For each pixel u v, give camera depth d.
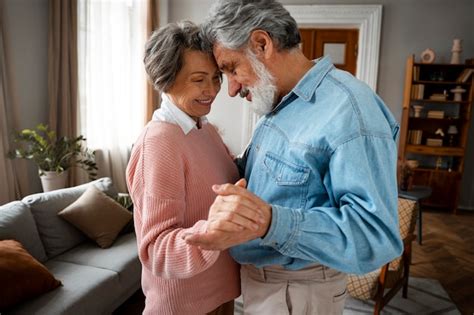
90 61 3.91
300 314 0.92
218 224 0.62
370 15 4.56
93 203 2.41
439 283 2.75
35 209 2.22
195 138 0.96
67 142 3.22
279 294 0.93
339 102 0.78
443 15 4.54
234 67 0.88
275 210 0.67
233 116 5.06
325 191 0.80
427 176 4.62
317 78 0.85
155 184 0.83
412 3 4.56
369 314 2.32
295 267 0.88
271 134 0.91
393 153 0.75
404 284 2.50
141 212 0.87
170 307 0.96
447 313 2.35
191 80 0.89
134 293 2.38
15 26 3.19
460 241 3.65
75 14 3.59
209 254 0.74
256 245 0.91
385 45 4.66
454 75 4.68
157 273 0.82
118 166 4.42
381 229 0.69
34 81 3.42
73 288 1.80
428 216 4.45
